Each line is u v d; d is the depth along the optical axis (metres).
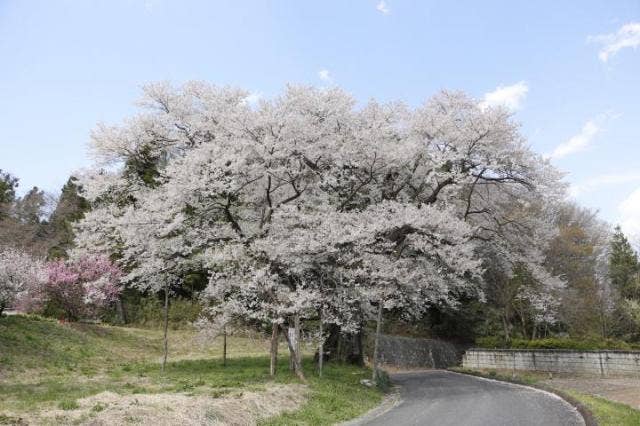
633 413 10.16
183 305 30.55
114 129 18.66
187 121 19.00
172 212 16.36
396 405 13.47
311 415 10.67
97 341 21.09
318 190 18.88
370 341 29.06
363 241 16.38
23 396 10.52
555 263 30.22
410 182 21.77
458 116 21.80
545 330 31.33
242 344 27.66
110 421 7.88
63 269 24.11
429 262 18.89
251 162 17.38
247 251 15.95
